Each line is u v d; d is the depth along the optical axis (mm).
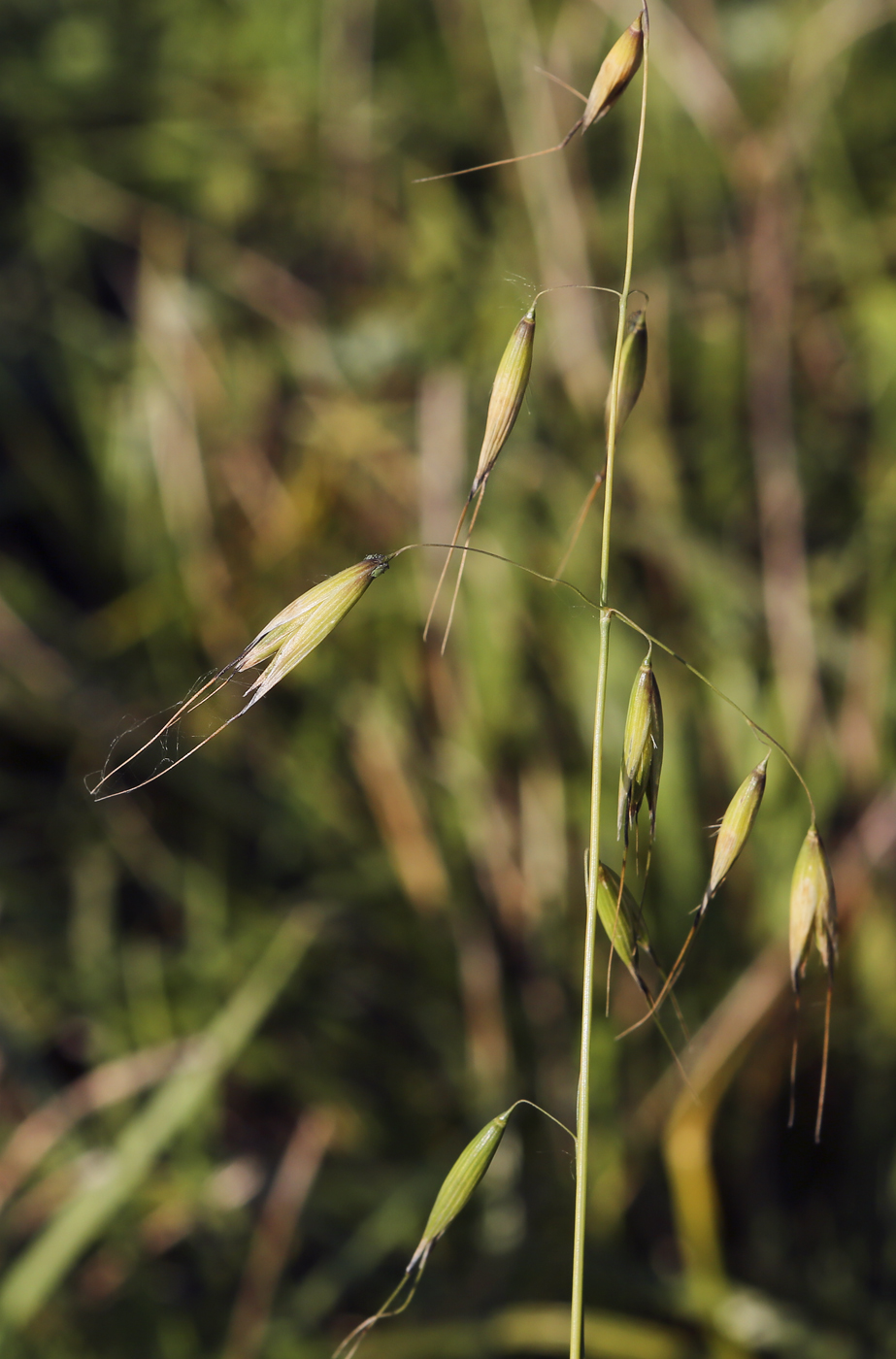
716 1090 778
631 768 643
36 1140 789
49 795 938
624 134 1170
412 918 900
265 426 1084
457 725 951
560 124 1126
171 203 1190
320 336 1103
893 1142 825
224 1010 822
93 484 1078
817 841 654
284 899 908
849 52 1168
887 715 947
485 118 1216
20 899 889
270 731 970
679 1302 761
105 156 1195
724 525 1041
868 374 1104
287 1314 757
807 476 1066
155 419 1051
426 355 1091
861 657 964
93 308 1144
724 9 1259
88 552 1071
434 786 948
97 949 878
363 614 1001
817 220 1145
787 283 1091
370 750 958
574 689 950
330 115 1209
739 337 1087
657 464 1033
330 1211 804
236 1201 802
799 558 987
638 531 978
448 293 1115
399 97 1224
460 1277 776
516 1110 820
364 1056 863
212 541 1024
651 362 1069
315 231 1195
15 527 1076
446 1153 803
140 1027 848
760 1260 805
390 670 987
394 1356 754
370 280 1177
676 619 969
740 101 1203
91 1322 763
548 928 892
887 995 849
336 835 935
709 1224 765
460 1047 867
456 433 1021
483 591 955
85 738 939
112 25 1277
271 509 1055
